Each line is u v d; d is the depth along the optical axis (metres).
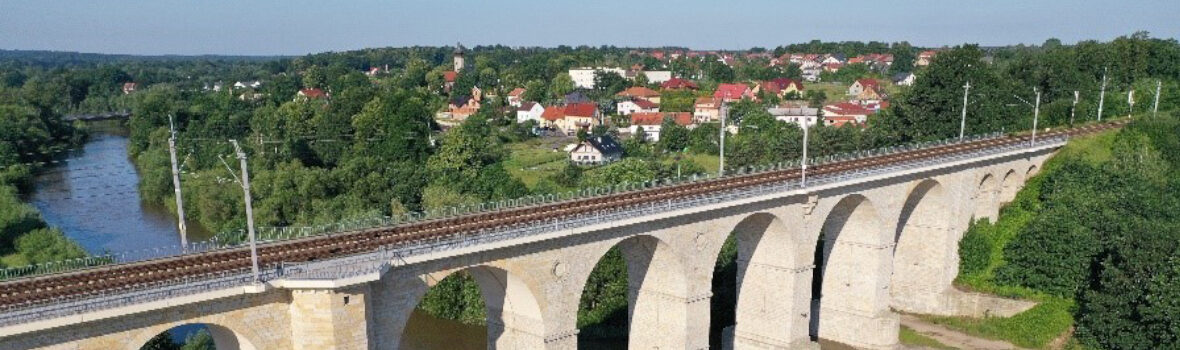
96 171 135.75
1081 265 67.06
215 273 37.00
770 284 59.00
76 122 175.00
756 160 107.25
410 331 73.88
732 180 62.66
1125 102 117.44
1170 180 81.81
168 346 53.50
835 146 104.25
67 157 148.12
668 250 50.78
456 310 76.81
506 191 101.19
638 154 134.12
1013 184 80.06
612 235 47.34
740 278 60.88
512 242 41.91
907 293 73.25
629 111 197.12
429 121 145.25
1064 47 139.00
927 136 97.94
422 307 78.94
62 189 121.44
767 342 60.03
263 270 37.06
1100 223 69.06
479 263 41.81
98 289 34.78
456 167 114.31
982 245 73.06
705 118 176.00
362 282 35.41
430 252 39.12
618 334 71.12
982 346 65.31
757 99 195.88
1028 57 127.62
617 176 101.06
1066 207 74.62
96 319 31.08
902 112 103.12
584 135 146.62
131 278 36.81
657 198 55.00
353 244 43.22
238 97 197.00
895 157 72.81
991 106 97.38
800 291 58.47
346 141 130.62
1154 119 95.25
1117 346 59.28
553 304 45.69
